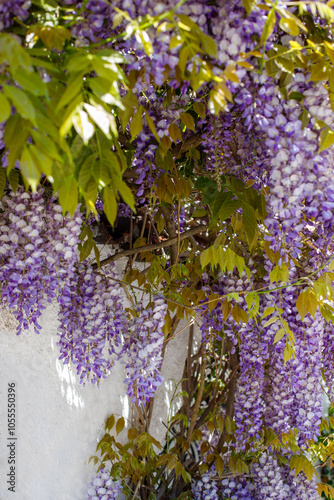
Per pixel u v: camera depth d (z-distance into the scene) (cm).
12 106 98
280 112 124
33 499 197
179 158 195
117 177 108
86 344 179
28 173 88
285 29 116
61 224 150
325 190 125
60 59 115
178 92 168
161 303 180
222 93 119
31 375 199
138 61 122
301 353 188
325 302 183
